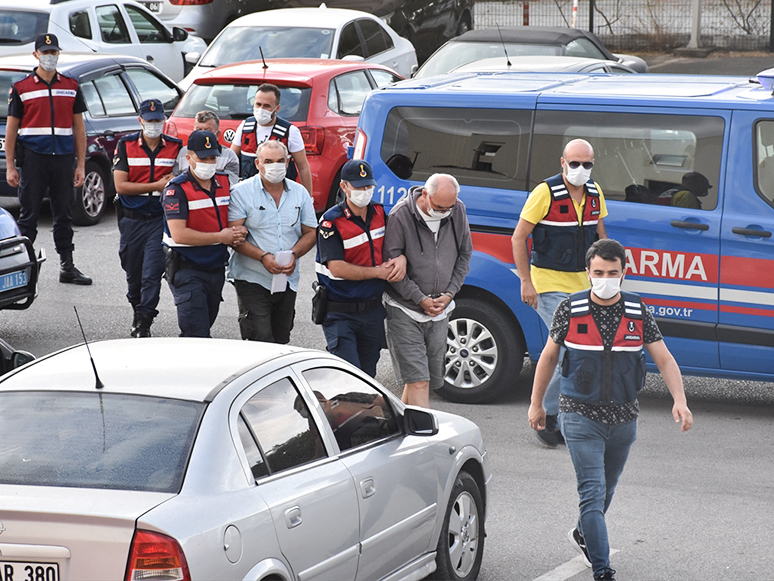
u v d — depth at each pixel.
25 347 30.34
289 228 24.61
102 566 11.25
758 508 20.67
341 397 15.36
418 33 69.88
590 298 17.23
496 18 95.88
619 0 90.50
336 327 22.88
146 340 15.65
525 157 26.25
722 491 21.48
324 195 41.84
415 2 69.38
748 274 24.34
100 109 46.34
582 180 23.00
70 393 13.46
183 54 62.47
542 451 23.88
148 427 12.80
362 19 56.41
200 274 24.56
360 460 14.91
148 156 29.36
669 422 25.55
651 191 25.20
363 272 22.53
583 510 17.23
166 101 50.03
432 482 16.44
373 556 14.91
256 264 24.52
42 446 12.65
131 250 30.03
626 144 25.45
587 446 17.28
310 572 13.40
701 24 87.75
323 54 52.50
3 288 28.48
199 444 12.57
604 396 17.16
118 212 29.94
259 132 28.66
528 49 51.69
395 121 27.53
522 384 28.73
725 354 24.81
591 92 26.17
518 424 25.59
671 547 19.02
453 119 26.98
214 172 24.12
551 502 21.09
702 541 19.27
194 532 11.61
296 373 14.66
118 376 13.85
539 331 26.20
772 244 24.12
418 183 27.17
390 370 29.86
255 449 13.23
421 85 28.28
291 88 42.00
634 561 18.44
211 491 12.27
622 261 16.97
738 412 26.28
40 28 54.72
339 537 14.03
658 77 29.08
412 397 23.67
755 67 79.25
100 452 12.51
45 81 34.84
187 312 24.47
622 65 46.59
